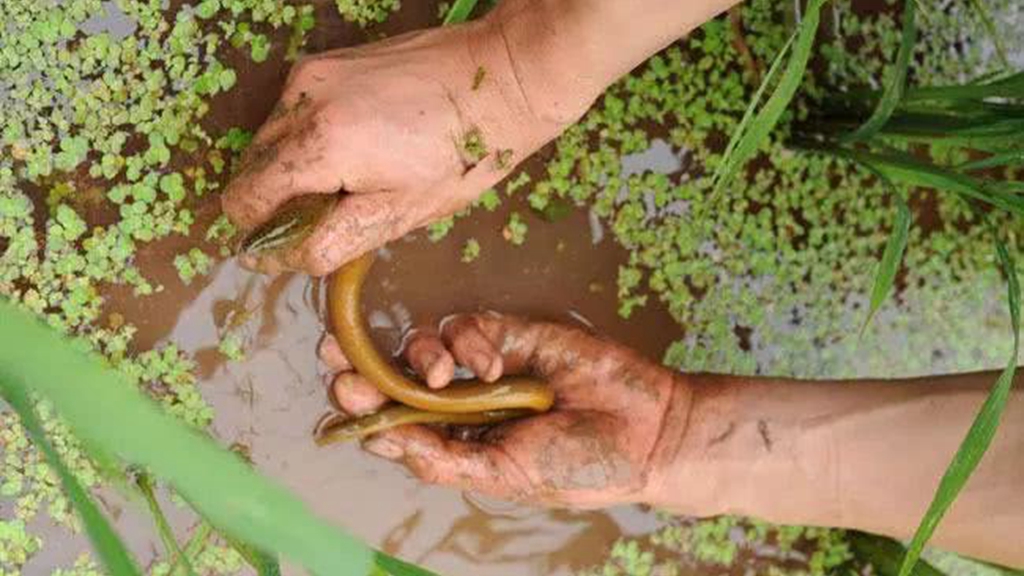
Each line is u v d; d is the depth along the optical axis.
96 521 0.47
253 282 0.77
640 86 0.82
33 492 0.75
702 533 0.85
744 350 0.85
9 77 0.74
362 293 0.78
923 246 0.87
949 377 0.77
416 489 0.80
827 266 0.86
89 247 0.75
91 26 0.74
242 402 0.77
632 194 0.82
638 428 0.78
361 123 0.67
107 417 0.31
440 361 0.76
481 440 0.79
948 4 0.87
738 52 0.83
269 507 0.35
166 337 0.76
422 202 0.70
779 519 0.81
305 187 0.67
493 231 0.80
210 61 0.76
